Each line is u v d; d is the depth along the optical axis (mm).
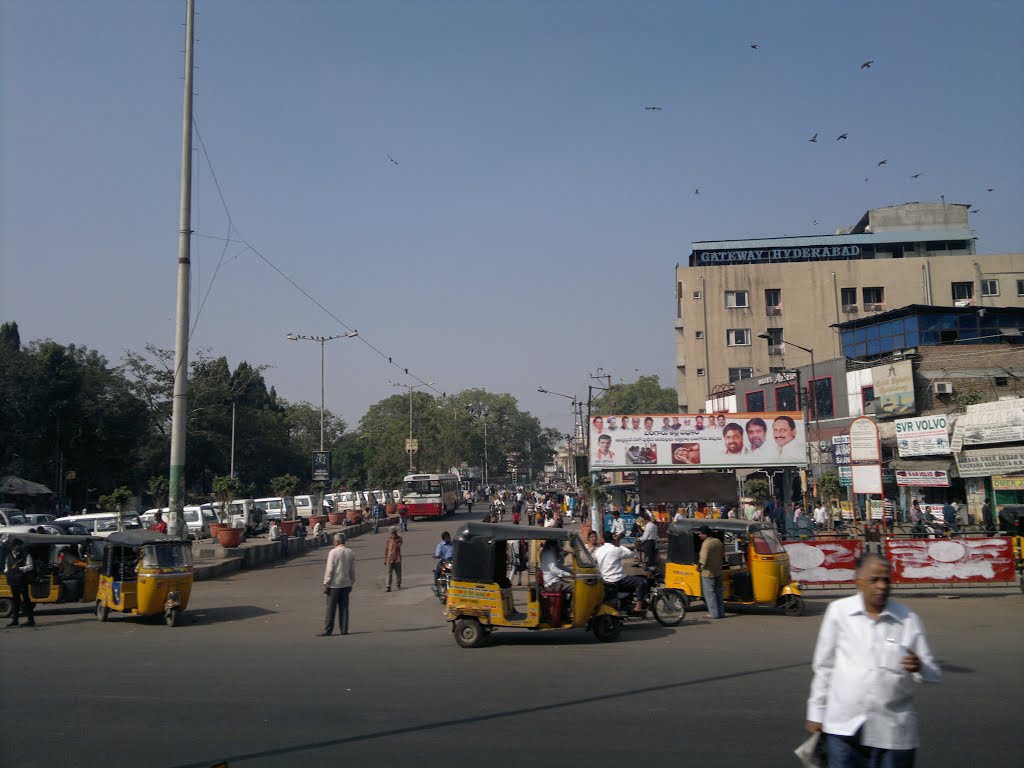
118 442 62781
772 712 8266
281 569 28609
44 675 10484
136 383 65938
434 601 19766
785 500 32375
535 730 7621
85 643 13617
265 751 7035
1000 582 17578
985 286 64125
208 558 28125
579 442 78250
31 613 16188
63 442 59125
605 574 14883
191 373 70312
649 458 32000
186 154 25141
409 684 9820
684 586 16109
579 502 51156
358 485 111625
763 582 15867
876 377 39812
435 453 105562
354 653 12398
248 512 45375
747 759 6664
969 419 30828
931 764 6500
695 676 10195
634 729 7625
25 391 54000
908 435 33406
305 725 7883
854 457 21109
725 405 57562
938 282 64125
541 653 12266
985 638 12867
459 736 7445
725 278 65312
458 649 12766
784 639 13320
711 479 33781
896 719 4477
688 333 65188
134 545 16016
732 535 16656
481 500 104062
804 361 63938
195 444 68312
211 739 7422
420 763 6664
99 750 7102
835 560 17734
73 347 63719
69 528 31953
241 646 13211
